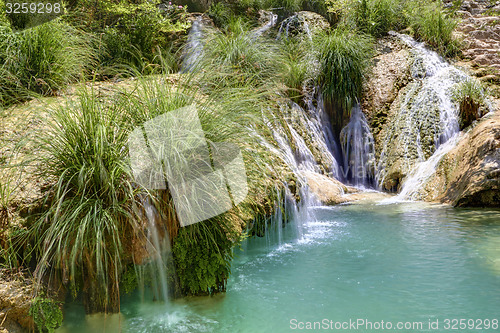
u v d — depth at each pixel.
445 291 3.47
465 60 10.45
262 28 11.47
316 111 9.27
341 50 9.34
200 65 4.45
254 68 7.88
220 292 3.54
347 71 9.28
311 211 6.11
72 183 3.01
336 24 11.76
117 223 2.95
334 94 9.28
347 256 4.45
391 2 11.48
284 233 5.16
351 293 3.51
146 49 8.93
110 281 2.98
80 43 6.90
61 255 2.82
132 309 3.16
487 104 8.53
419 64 9.98
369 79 9.80
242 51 8.05
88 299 2.94
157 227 3.19
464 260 4.17
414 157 8.41
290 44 9.87
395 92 9.61
